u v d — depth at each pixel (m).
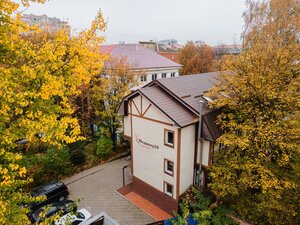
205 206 12.23
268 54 12.25
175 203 13.59
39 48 6.82
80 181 18.00
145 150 14.77
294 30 23.11
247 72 11.90
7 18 5.92
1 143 6.16
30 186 16.31
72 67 6.98
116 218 13.84
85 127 22.42
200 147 13.50
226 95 13.04
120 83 20.97
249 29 30.58
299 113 11.29
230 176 11.52
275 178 10.32
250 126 11.23
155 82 14.64
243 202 11.88
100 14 7.07
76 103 22.28
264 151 11.15
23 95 5.89
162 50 62.19
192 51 46.00
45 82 6.24
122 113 17.30
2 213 5.71
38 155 17.73
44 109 7.07
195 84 16.25
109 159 21.44
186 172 13.64
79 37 6.97
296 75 11.86
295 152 11.30
